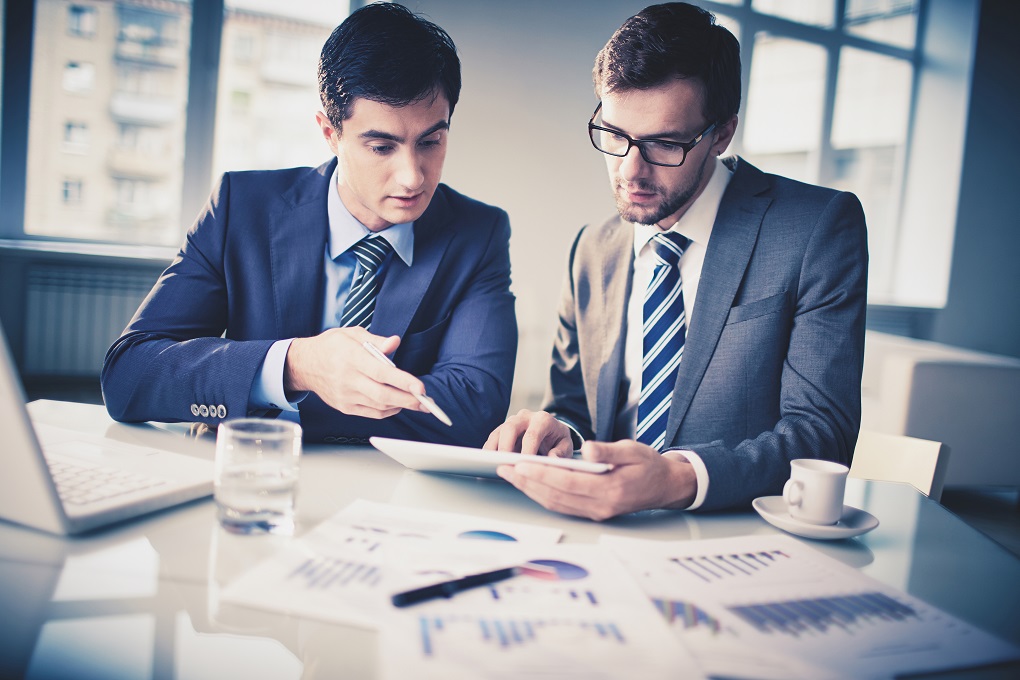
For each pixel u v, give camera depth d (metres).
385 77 1.06
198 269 1.23
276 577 0.61
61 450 0.87
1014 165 5.50
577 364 1.56
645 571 0.67
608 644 0.52
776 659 0.52
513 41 4.35
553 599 0.59
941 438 3.12
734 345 1.28
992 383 3.14
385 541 0.70
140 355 1.08
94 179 4.24
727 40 1.23
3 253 3.89
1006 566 0.75
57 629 0.51
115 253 4.14
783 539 0.78
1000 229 5.54
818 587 0.65
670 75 1.18
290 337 1.25
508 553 0.69
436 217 1.32
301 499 0.81
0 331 0.63
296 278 1.25
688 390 1.31
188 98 4.25
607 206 4.64
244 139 4.43
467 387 1.20
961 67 5.41
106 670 0.47
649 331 1.38
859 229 1.28
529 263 4.55
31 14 3.98
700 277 1.34
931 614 0.61
